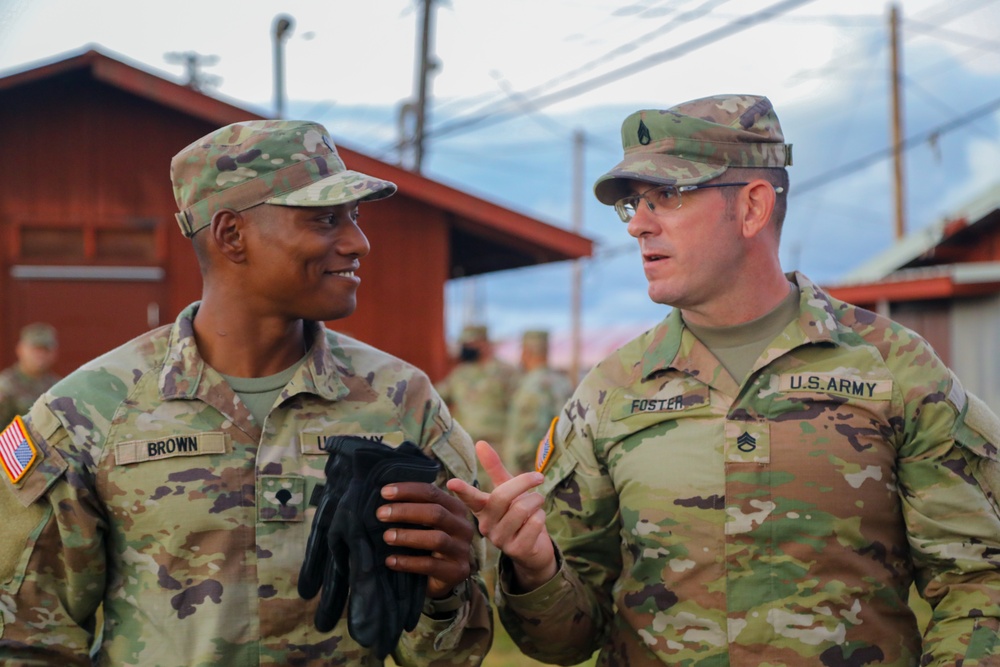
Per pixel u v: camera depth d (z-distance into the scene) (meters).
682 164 2.21
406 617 1.90
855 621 2.09
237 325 2.13
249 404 2.13
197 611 2.01
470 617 2.18
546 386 8.58
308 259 2.07
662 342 2.32
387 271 10.02
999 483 2.15
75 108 9.57
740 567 2.13
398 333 10.01
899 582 2.17
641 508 2.23
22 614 1.99
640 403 2.28
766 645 2.09
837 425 2.15
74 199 9.52
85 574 2.03
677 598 2.17
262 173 2.06
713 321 2.29
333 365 2.20
